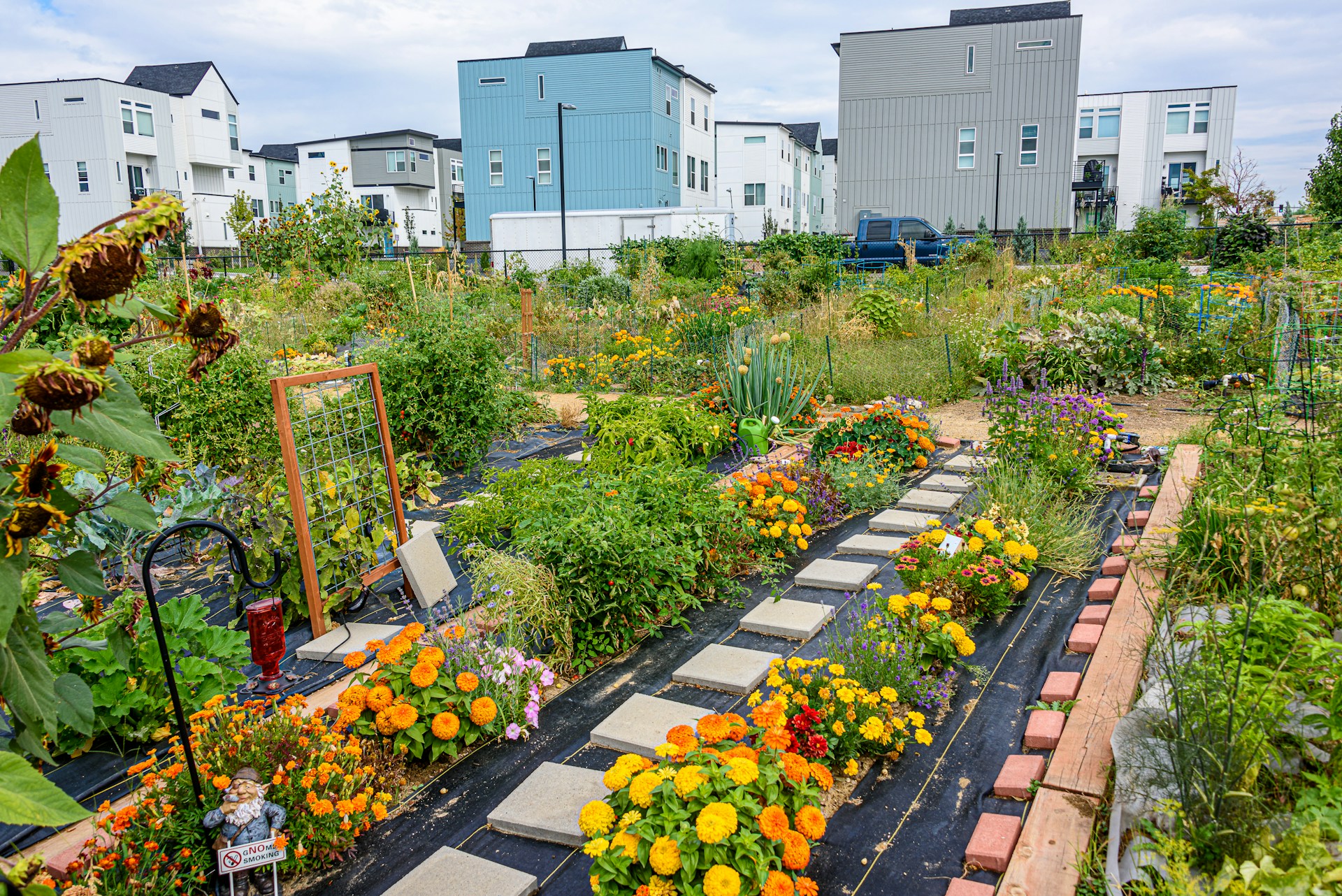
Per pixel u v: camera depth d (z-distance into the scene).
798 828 2.70
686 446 8.13
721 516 5.34
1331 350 5.96
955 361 11.88
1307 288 7.23
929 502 6.52
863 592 5.17
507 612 4.38
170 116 39.06
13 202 1.67
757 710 3.09
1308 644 2.82
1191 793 2.59
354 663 4.20
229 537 3.06
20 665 1.86
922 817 3.13
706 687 4.15
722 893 2.33
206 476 5.95
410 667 3.62
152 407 7.07
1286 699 2.76
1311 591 3.56
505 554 4.94
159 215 1.76
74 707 2.16
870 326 14.29
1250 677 2.79
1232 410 5.97
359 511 5.12
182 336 2.04
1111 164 36.72
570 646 4.41
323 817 2.93
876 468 7.25
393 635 4.71
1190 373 11.05
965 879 2.80
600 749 3.68
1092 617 4.46
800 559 5.78
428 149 48.50
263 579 4.92
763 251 24.70
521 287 19.77
